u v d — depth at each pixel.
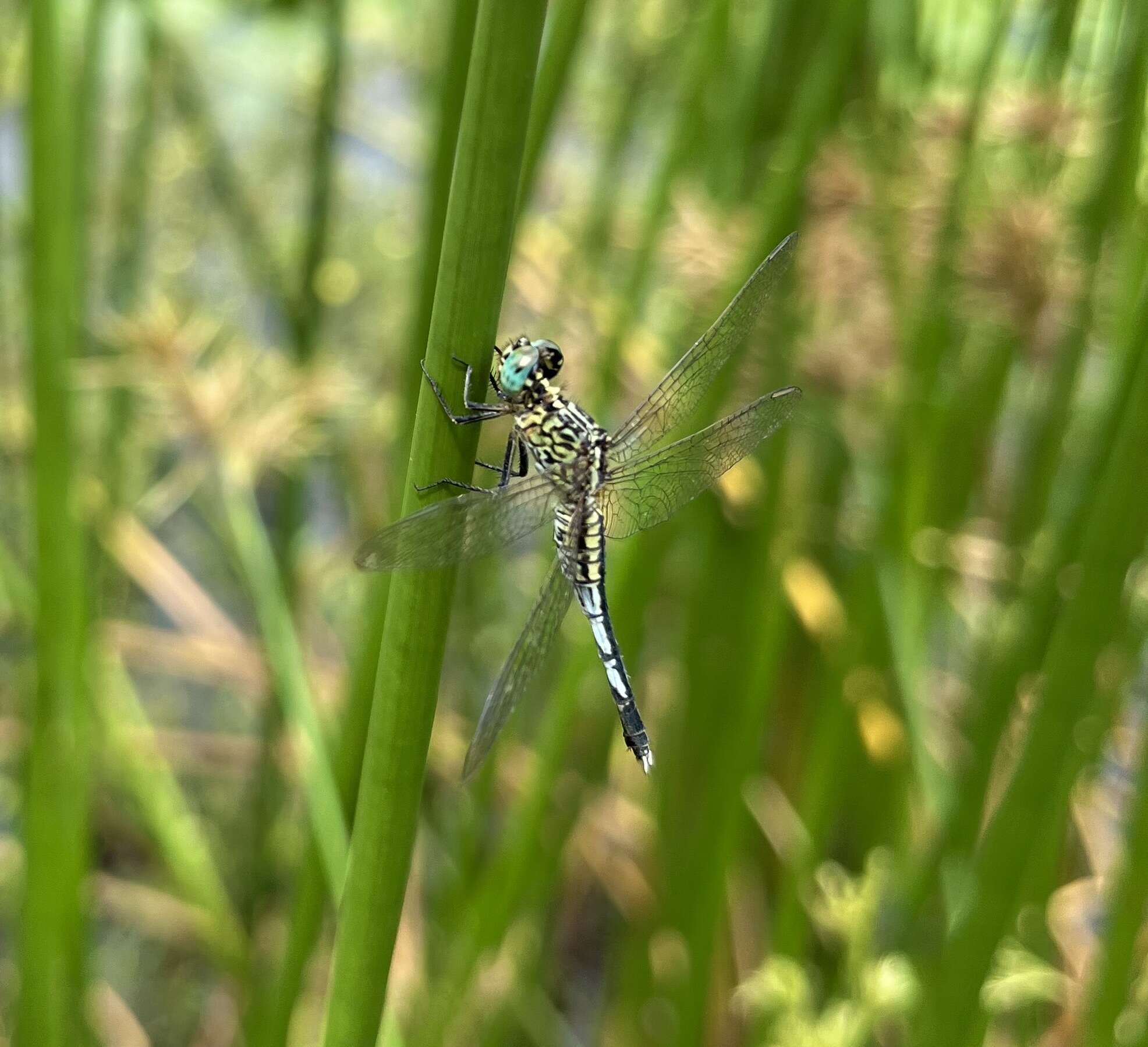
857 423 0.18
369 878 0.13
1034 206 0.17
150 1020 0.22
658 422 0.16
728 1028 0.20
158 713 0.23
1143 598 0.16
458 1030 0.18
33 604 0.17
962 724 0.18
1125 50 0.16
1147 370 0.14
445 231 0.13
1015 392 0.19
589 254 0.18
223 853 0.21
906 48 0.18
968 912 0.15
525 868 0.17
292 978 0.16
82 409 0.18
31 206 0.15
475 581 0.19
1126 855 0.15
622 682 0.16
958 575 0.19
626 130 0.18
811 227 0.18
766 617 0.18
